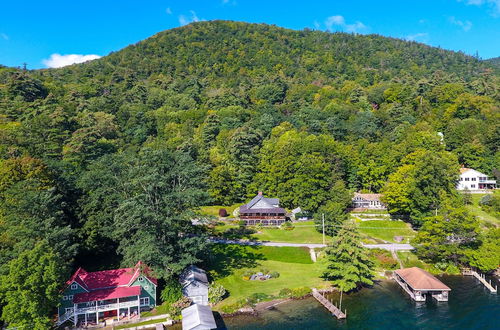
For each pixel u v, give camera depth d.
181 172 65.56
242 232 88.31
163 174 68.00
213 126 138.25
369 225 90.38
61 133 113.12
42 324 44.41
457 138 119.75
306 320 52.00
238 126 140.88
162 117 153.25
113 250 70.94
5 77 164.12
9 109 126.00
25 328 43.94
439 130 130.75
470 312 53.66
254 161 119.00
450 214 70.19
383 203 99.75
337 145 114.44
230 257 74.44
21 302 43.66
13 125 112.44
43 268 45.81
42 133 110.44
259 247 79.12
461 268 69.56
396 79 186.75
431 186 86.06
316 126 134.88
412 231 87.06
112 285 53.59
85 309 50.59
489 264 64.06
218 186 107.56
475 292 60.44
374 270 69.38
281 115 153.62
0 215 57.62
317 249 78.12
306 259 74.44
